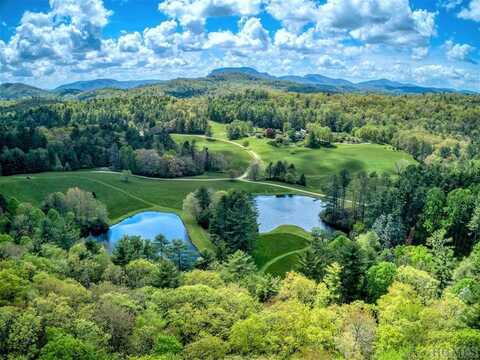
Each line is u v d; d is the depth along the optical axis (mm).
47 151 187375
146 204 152375
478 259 70812
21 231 99125
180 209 148875
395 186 129375
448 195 106625
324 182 194625
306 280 61594
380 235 107188
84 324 37969
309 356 36750
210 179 198500
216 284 63188
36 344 37250
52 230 96375
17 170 174625
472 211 99000
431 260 77250
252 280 68875
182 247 92000
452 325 40188
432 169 142625
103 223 129125
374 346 37250
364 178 152125
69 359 32781
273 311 45562
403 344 35719
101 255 75875
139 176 195250
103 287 54969
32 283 49719
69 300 45312
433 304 49844
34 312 39406
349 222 136500
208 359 36500
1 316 38031
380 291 61125
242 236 103625
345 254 64750
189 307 44406
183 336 41594
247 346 38031
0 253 67938
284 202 170250
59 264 66500
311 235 113125
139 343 38969
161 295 49000
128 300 45844
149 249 90688
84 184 158875
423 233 108812
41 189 148125
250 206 121062
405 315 42531
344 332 40031
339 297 61188
